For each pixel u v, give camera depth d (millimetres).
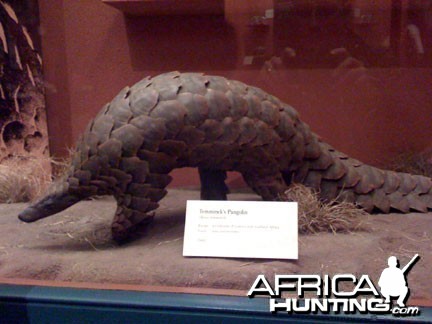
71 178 1062
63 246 1092
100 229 1207
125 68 1545
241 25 1476
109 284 913
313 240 1071
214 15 1473
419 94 1493
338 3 1440
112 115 1037
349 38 1465
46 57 1562
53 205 1077
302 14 1455
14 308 878
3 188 1479
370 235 1112
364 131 1531
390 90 1498
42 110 1582
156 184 1072
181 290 880
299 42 1476
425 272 916
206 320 835
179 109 1030
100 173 1035
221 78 1114
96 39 1536
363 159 1546
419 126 1517
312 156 1231
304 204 1149
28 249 1068
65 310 868
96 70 1558
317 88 1507
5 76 1568
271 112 1125
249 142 1096
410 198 1310
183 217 1245
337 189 1260
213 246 970
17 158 1599
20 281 934
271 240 955
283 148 1159
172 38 1508
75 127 1600
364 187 1276
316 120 1530
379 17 1447
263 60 1495
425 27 1439
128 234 1110
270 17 1463
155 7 1397
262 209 975
